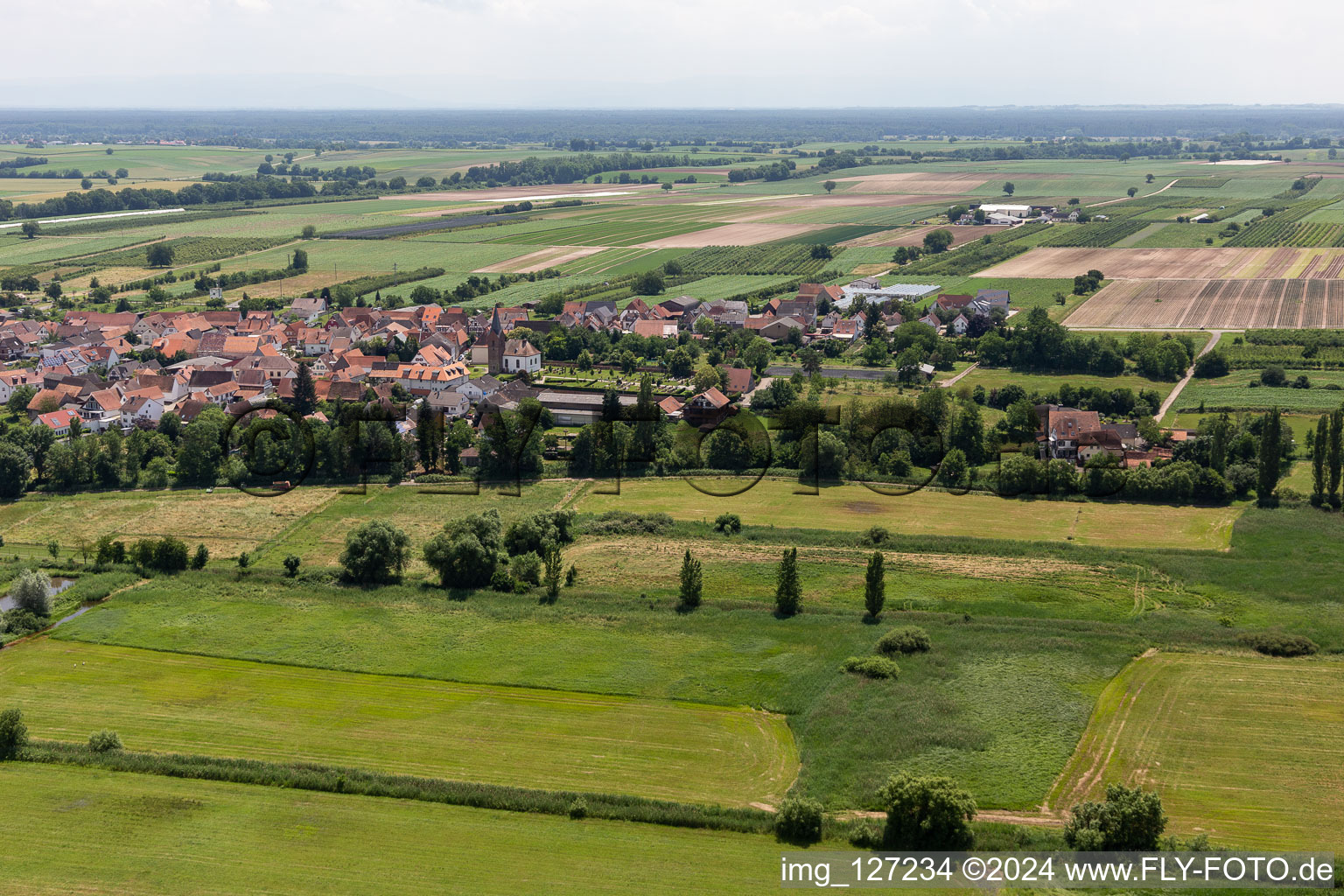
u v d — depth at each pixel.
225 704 102.81
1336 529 140.25
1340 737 93.25
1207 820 82.12
